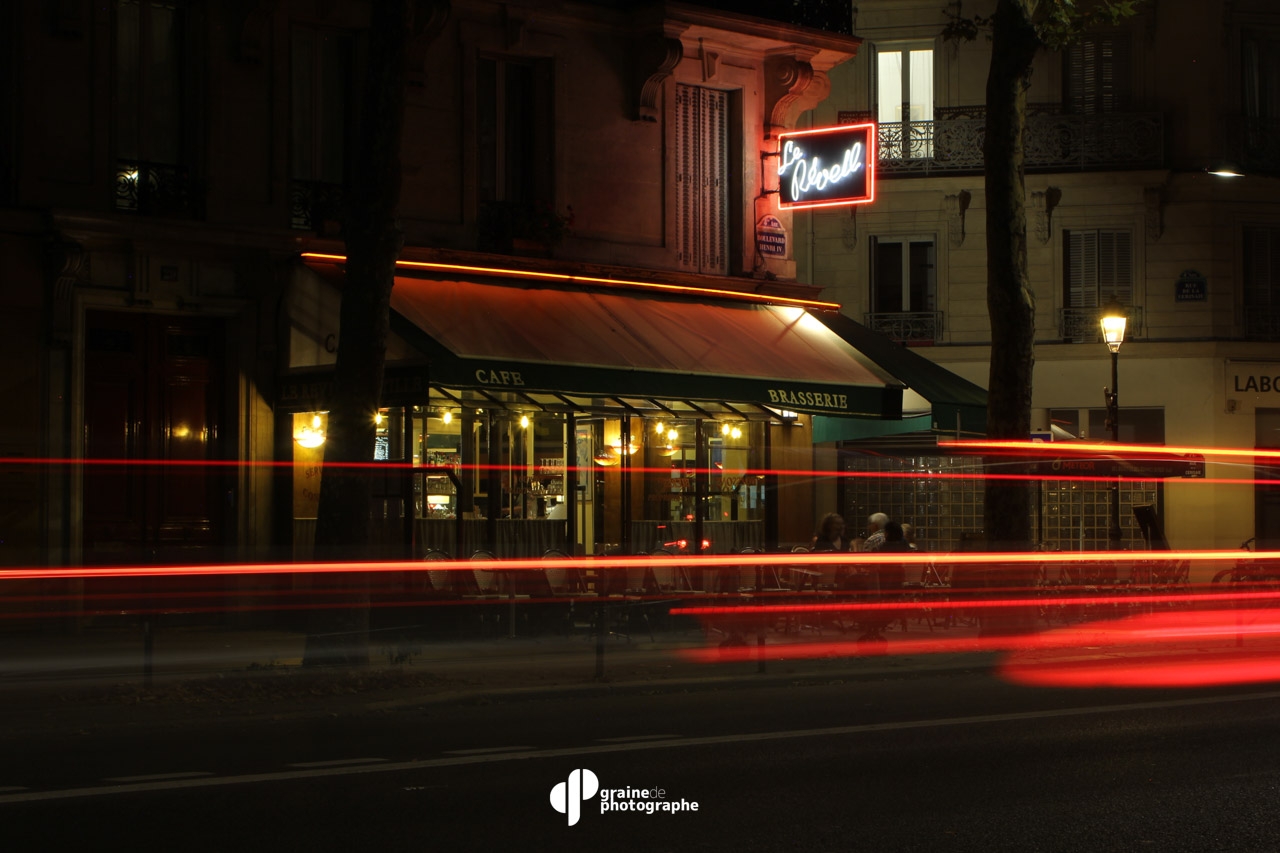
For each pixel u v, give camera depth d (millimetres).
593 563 18688
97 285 18172
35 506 17672
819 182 23438
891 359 22922
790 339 22656
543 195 21984
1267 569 23734
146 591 18312
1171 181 32594
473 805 8516
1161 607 23297
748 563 20250
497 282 20766
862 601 18594
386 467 15016
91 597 17906
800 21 24188
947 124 33219
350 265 14719
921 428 22891
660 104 23047
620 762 10062
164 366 18984
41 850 7324
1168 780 9461
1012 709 13141
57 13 17891
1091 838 7754
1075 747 10820
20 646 16484
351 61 20359
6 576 17266
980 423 22500
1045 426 33062
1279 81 33438
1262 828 8023
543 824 7996
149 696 12711
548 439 21219
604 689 14367
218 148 19000
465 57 21125
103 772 9625
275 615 19062
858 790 9062
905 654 17656
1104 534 33188
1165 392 32688
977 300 33031
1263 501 32812
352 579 14531
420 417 19969
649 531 21953
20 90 17672
